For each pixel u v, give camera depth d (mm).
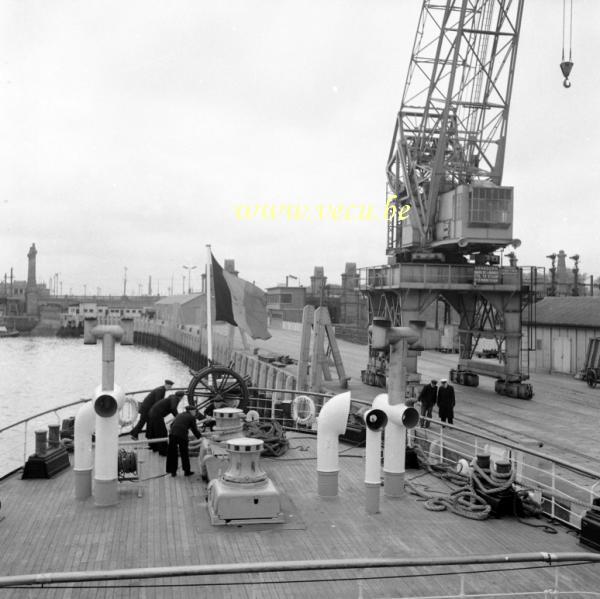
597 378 40500
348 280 98250
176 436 13930
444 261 39406
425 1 40281
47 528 10969
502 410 31000
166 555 9945
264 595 8781
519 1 38938
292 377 38750
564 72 33469
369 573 9516
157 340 125562
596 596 8938
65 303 174875
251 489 11289
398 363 12352
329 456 12844
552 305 52906
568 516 15102
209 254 21391
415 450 15117
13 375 79312
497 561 7066
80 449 12375
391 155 43031
